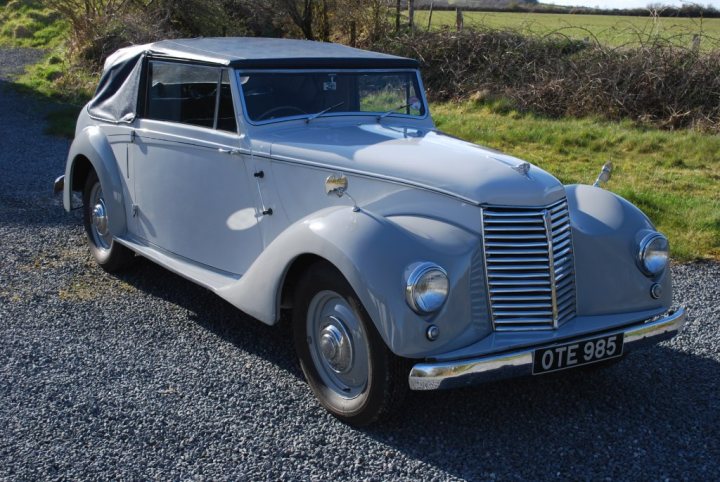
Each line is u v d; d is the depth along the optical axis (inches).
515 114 542.6
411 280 128.0
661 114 519.8
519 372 135.6
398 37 708.7
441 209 144.2
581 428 146.6
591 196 166.4
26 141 456.1
